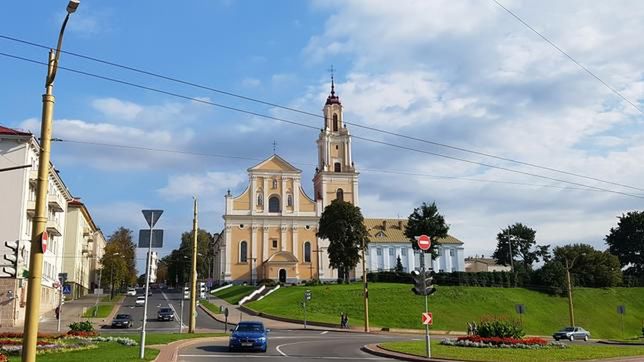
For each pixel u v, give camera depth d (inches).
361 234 3725.4
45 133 530.9
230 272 4261.8
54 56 538.6
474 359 991.6
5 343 976.9
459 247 5349.4
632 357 1053.8
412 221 4052.7
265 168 4471.0
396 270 4712.1
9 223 2102.6
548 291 3634.4
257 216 4372.5
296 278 4288.9
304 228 4426.7
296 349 1202.0
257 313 2773.1
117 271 3924.7
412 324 2699.3
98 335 1286.9
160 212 858.1
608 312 3538.4
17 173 2142.0
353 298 3041.3
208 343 1322.6
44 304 2628.0
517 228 5260.8
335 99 4788.4
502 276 3700.8
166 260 6668.3
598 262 4057.6
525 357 1013.8
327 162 4618.6
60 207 2741.1
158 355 900.0
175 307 3206.2
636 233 4963.1
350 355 1086.4
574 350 1175.6
